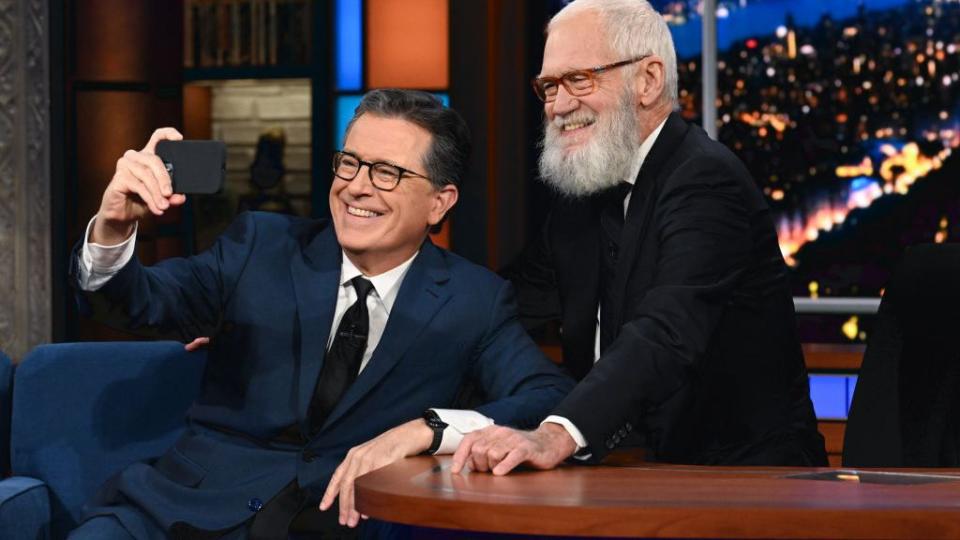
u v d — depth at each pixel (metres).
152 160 1.86
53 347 2.51
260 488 2.03
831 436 3.55
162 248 4.17
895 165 4.52
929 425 2.28
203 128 5.05
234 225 2.25
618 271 2.18
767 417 2.27
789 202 4.57
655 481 1.58
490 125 4.54
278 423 2.07
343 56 4.70
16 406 2.48
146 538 2.02
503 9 4.54
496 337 2.17
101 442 2.49
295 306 2.13
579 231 2.35
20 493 2.30
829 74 4.52
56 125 3.95
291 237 2.21
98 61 3.97
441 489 1.49
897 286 2.34
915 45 4.48
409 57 4.63
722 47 4.56
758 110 4.55
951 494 1.48
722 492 1.48
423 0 4.61
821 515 1.35
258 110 5.02
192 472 2.07
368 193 2.07
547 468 1.68
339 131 4.73
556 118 2.23
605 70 2.19
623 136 2.19
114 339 3.97
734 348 2.23
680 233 2.05
